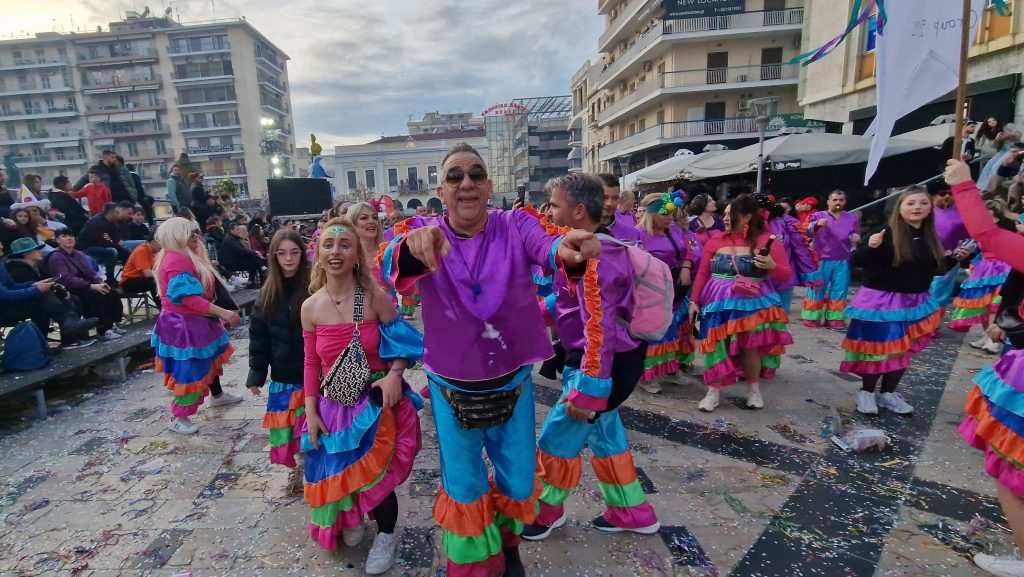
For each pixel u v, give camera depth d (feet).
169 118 185.37
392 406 8.02
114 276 25.79
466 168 5.79
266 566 8.02
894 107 11.89
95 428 13.65
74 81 185.88
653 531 8.45
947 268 12.62
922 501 9.23
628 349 7.66
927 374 15.81
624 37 116.16
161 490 10.39
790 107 90.27
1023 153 21.95
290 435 9.81
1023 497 6.99
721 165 34.50
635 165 113.39
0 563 8.25
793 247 17.67
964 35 8.21
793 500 9.39
